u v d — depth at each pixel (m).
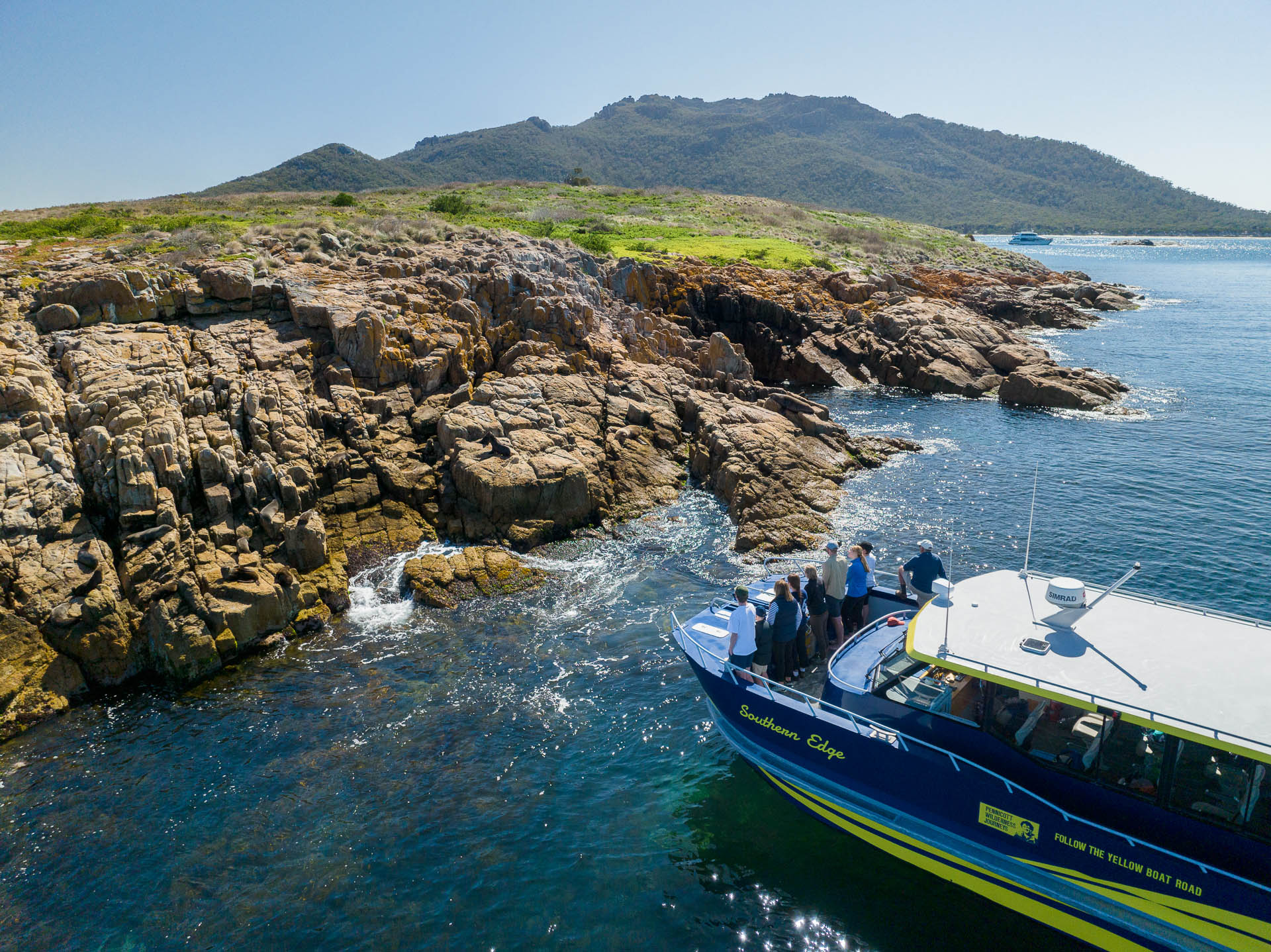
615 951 9.50
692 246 67.00
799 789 11.15
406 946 9.59
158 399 19.83
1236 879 7.96
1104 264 154.75
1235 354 50.94
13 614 15.16
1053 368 41.09
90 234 38.69
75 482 17.39
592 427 26.50
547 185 109.12
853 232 98.81
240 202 65.81
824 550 21.59
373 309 26.83
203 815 11.90
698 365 39.31
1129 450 30.61
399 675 15.73
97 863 10.99
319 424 22.59
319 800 12.16
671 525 23.41
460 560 19.92
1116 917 8.70
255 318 26.44
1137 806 8.59
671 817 11.75
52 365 20.97
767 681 11.19
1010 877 9.34
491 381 27.22
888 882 10.49
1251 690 8.53
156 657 15.84
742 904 10.17
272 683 15.58
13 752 13.63
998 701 9.47
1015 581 11.26
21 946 9.70
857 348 48.53
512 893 10.38
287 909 10.16
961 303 68.69
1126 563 20.28
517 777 12.65
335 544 20.25
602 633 17.20
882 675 10.88
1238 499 24.75
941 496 25.92
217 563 17.50
